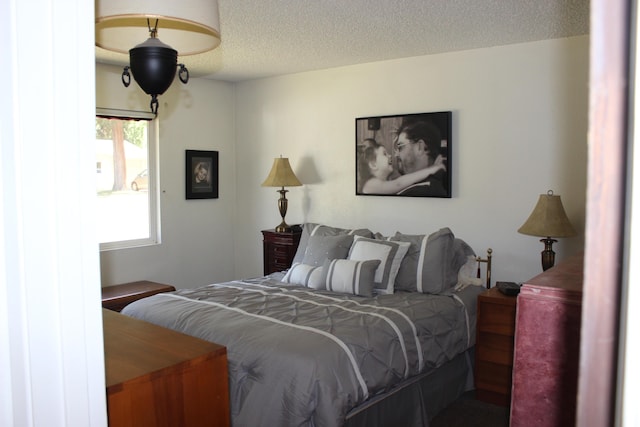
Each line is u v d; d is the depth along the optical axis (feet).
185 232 17.29
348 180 15.71
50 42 2.58
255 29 11.35
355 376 8.18
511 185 12.69
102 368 2.93
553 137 12.02
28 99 2.52
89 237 2.79
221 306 10.44
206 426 4.99
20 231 2.54
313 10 10.02
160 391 4.58
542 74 12.11
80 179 2.72
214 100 17.99
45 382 2.68
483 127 13.03
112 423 4.22
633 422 1.24
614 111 1.21
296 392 7.66
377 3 9.59
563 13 10.09
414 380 9.89
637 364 1.23
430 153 13.79
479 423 10.19
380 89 14.83
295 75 16.75
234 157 18.72
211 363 5.04
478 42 12.41
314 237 13.78
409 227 14.49
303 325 9.17
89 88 2.74
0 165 2.53
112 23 6.24
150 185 16.49
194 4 5.26
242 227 18.72
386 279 11.94
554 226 10.78
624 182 1.21
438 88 13.73
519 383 2.99
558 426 2.89
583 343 1.30
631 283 1.22
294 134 16.94
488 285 12.75
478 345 11.16
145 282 15.94
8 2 2.46
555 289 2.88
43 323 2.65
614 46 1.20
